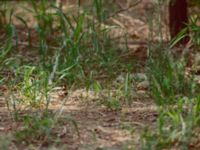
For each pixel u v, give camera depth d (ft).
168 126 27.17
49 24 45.52
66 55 36.73
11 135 27.12
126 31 44.09
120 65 38.19
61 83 34.88
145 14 49.47
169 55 35.45
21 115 30.19
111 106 31.60
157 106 30.55
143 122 29.19
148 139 25.50
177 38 37.55
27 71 34.40
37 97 32.17
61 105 31.81
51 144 26.40
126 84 32.30
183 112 29.32
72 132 27.86
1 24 48.83
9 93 33.71
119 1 54.34
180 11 43.37
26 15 55.93
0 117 29.96
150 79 33.81
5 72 36.88
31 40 46.78
